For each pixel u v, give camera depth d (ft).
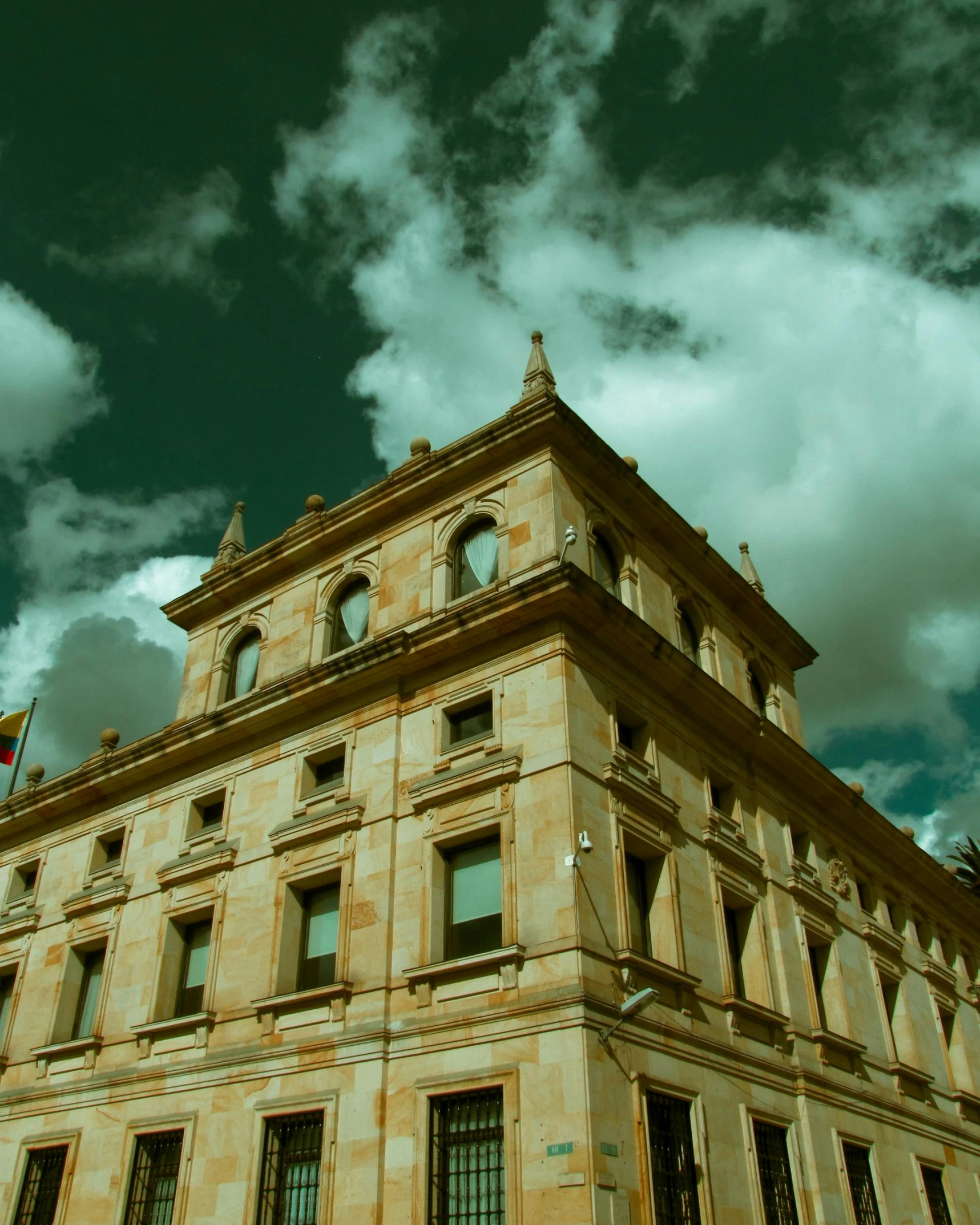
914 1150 87.15
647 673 76.18
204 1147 68.13
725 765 83.10
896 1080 89.61
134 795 92.79
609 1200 52.01
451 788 68.33
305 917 74.38
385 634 81.76
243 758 84.64
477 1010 60.29
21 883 100.37
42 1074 82.84
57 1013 85.25
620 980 60.23
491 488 81.35
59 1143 77.56
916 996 101.96
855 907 95.55
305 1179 63.36
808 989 80.48
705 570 96.27
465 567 81.25
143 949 81.87
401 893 68.13
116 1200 71.00
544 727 66.33
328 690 79.41
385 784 72.43
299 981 71.97
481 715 72.18
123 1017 79.82
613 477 84.07
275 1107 65.82
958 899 120.26
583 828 62.85
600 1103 54.44
